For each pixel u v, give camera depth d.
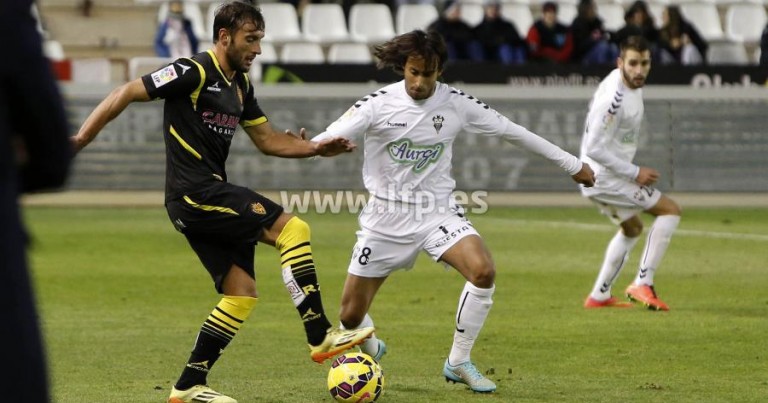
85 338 30.52
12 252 11.47
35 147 11.51
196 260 45.91
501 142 63.88
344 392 22.36
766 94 65.62
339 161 61.53
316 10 82.62
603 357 28.02
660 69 69.50
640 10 73.75
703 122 65.31
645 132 65.00
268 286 40.03
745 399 23.30
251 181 61.50
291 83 66.50
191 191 22.36
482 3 83.69
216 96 22.41
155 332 31.50
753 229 55.53
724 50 80.25
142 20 79.56
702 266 44.78
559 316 34.19
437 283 41.03
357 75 66.69
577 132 64.38
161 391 24.20
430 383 25.05
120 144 63.44
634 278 43.09
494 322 33.12
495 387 24.08
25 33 11.17
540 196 64.50
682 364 27.11
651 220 59.53
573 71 68.31
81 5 78.62
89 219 58.34
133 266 44.19
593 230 54.72
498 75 67.88
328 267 43.91
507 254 47.44
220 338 22.62
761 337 30.72
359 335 21.94
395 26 84.88
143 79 22.09
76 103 62.03
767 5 89.19
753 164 65.62
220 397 22.44
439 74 24.53
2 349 11.35
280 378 25.61
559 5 86.19
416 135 24.61
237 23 22.36
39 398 11.61
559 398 23.41
